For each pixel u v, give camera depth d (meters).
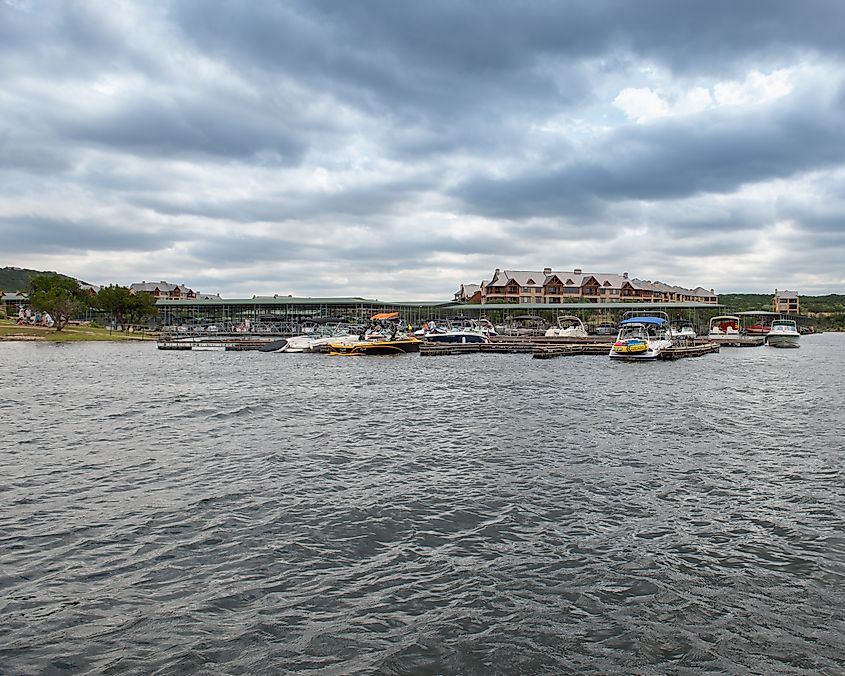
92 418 27.94
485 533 13.44
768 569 11.58
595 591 10.78
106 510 14.82
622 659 8.84
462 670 8.61
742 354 80.00
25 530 13.48
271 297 143.38
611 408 30.47
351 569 11.70
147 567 11.73
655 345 66.44
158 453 20.70
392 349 75.44
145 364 62.56
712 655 8.90
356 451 21.03
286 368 57.59
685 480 17.31
